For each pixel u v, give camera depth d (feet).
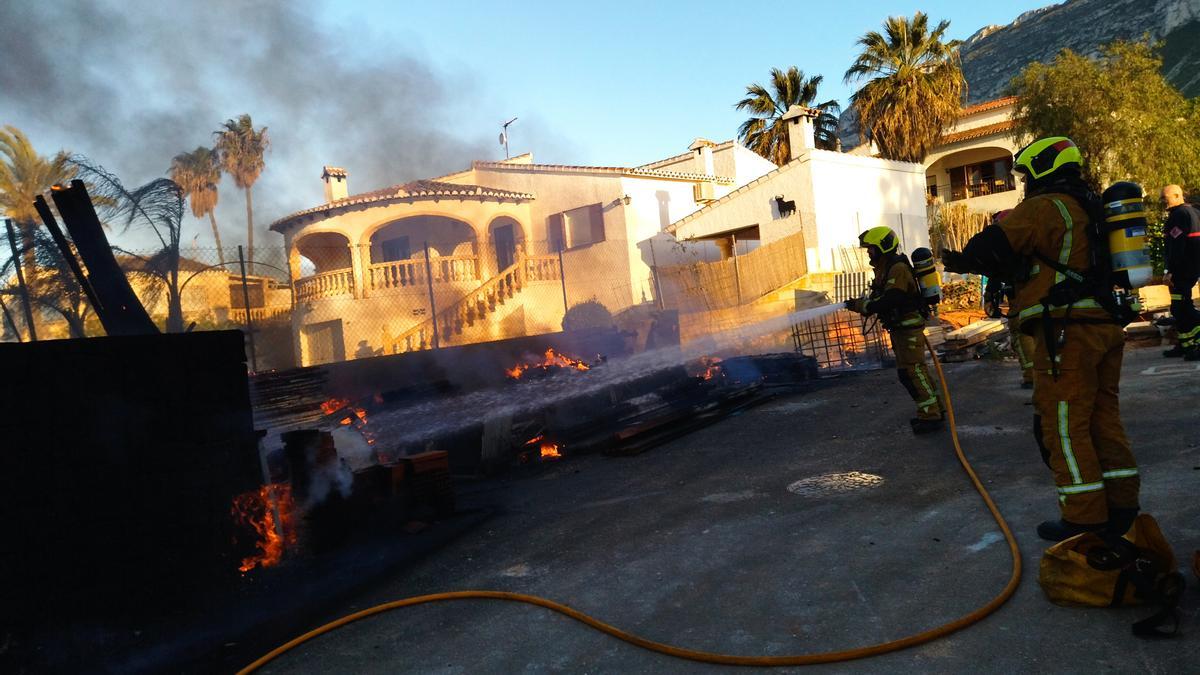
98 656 10.77
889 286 19.60
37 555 11.03
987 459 16.35
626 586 11.41
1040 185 10.41
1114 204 9.44
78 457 11.68
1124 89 72.28
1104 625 8.21
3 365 10.98
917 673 7.75
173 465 12.89
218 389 13.73
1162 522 10.85
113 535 11.94
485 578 12.66
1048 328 9.89
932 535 11.93
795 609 9.75
